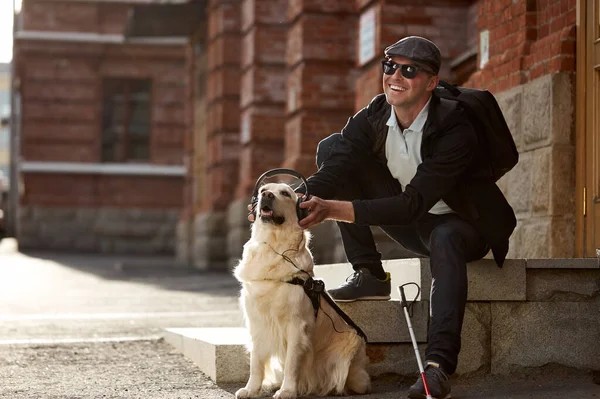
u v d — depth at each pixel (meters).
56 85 36.38
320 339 5.75
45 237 36.12
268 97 21.38
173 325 10.38
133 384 6.57
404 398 5.75
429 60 5.75
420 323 6.38
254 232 5.60
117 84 36.91
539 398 5.66
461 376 6.39
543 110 8.13
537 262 6.48
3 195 47.69
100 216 36.44
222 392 6.18
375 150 6.11
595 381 6.27
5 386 6.53
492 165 6.11
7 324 10.70
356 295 6.28
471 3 13.34
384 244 12.92
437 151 5.75
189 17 27.12
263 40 21.31
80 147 36.47
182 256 30.11
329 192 6.10
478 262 6.40
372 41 13.60
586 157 7.80
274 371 5.90
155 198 36.81
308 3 17.22
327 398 5.77
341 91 17.33
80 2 36.09
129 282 19.59
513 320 6.46
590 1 7.75
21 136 36.22
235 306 13.04
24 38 35.75
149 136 37.03
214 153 25.34
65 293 16.33
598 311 6.56
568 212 7.99
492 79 9.26
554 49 8.09
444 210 6.07
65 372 7.14
